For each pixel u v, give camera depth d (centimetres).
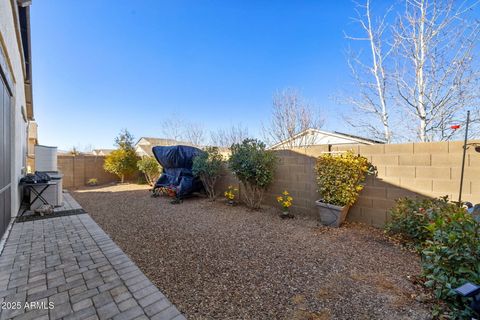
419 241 324
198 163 726
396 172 402
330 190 446
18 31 516
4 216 406
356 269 279
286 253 328
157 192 845
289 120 1123
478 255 173
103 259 308
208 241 377
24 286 241
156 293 230
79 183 1187
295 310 205
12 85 461
